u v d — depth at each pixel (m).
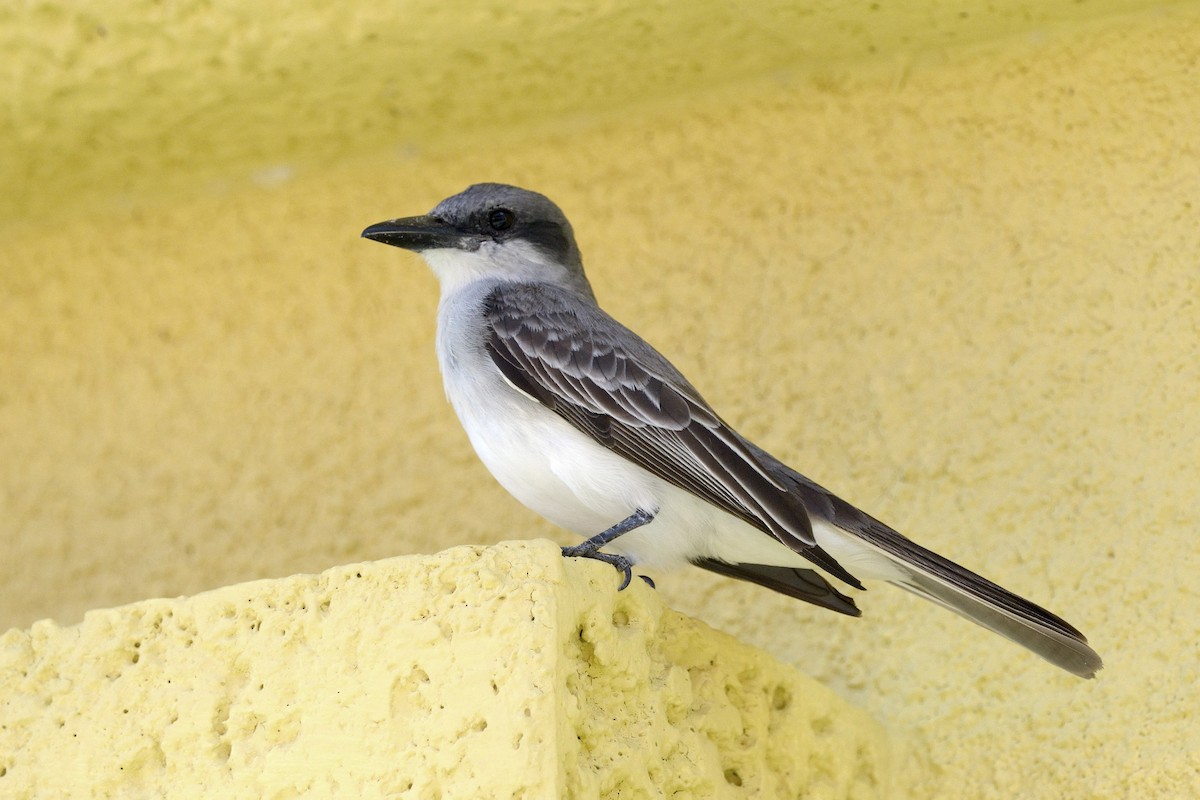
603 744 4.80
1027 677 6.30
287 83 7.33
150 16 6.71
